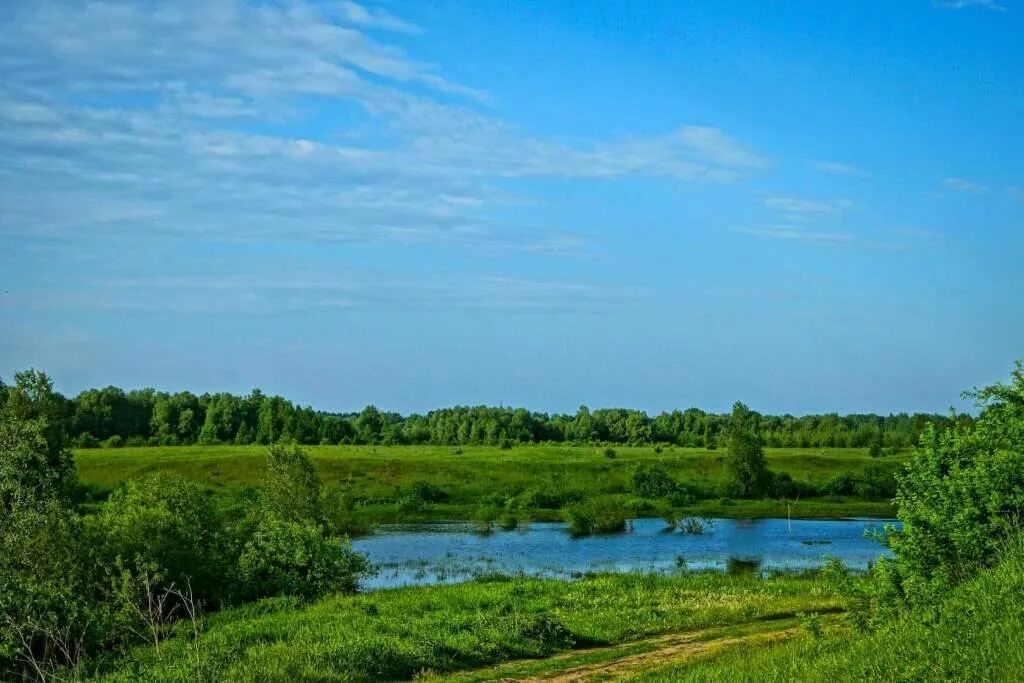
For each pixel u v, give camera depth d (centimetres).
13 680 2370
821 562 5175
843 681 1317
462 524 7506
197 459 9506
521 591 3566
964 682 1153
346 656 2355
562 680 2261
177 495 3769
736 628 2886
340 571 3834
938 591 1670
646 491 9081
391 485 9300
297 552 3784
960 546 1689
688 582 3938
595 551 5794
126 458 9612
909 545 1750
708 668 1889
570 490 8994
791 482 9381
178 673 2105
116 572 3084
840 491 9288
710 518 7931
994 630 1280
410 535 6750
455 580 4556
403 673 2375
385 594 3509
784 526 7306
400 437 15150
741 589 3728
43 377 3453
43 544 2898
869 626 1795
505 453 11800
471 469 9944
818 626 1997
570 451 12362
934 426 1894
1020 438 1766
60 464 3400
